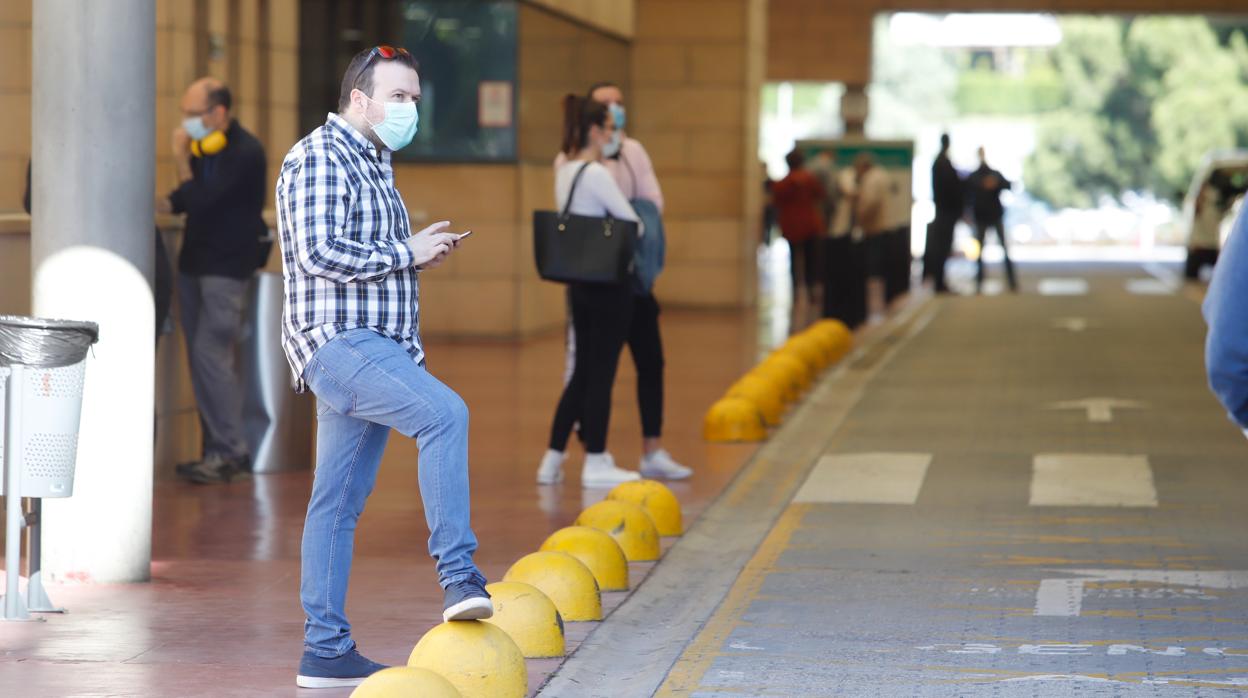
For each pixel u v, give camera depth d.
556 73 52.09
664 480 24.55
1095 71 193.25
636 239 22.25
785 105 194.12
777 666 14.66
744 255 61.84
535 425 30.30
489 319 48.06
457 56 47.62
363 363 12.52
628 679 14.51
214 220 23.59
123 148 17.22
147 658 14.55
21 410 15.73
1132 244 159.88
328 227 12.45
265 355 24.97
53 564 17.52
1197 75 184.25
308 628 13.57
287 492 23.33
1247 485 24.03
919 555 19.44
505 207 47.81
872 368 40.66
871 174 60.47
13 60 35.81
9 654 14.66
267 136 39.97
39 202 17.23
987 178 71.00
